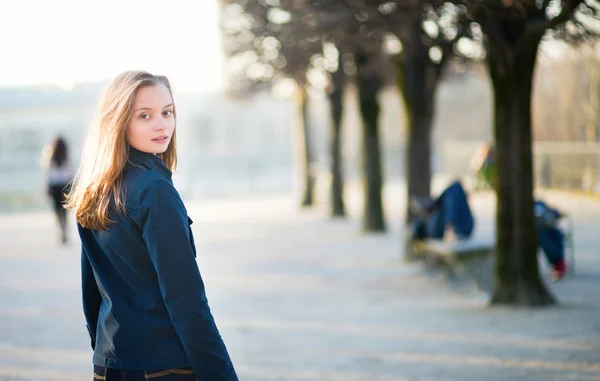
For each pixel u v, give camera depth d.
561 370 5.11
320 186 24.97
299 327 7.01
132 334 2.24
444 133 50.94
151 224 2.18
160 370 2.22
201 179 32.03
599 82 23.67
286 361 5.71
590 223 14.84
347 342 6.31
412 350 5.93
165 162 2.59
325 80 18.61
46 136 26.11
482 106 50.28
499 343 5.98
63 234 14.80
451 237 9.62
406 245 11.25
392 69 14.61
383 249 12.91
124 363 2.23
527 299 7.41
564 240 9.27
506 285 7.52
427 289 8.91
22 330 7.19
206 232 16.73
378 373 5.29
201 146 41.66
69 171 14.76
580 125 27.20
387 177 35.91
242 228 17.38
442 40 10.01
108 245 2.29
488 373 5.12
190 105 41.66
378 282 9.54
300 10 10.11
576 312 7.04
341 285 9.42
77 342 6.65
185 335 2.15
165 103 2.37
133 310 2.26
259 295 8.89
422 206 9.96
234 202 26.02
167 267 2.16
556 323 6.59
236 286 9.59
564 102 27.06
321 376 5.26
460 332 6.46
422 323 6.94
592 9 6.41
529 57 7.19
